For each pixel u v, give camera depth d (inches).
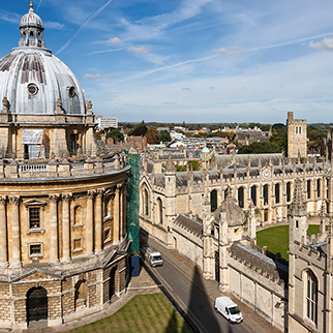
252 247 2477.9
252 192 4244.6
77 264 2154.3
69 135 2476.6
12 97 2268.7
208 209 2709.2
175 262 3122.5
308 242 1823.3
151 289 2588.6
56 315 2100.1
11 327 2064.5
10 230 2046.0
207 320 2156.7
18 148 2303.2
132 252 2842.0
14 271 2030.0
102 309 2281.0
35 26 2554.1
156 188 3703.3
